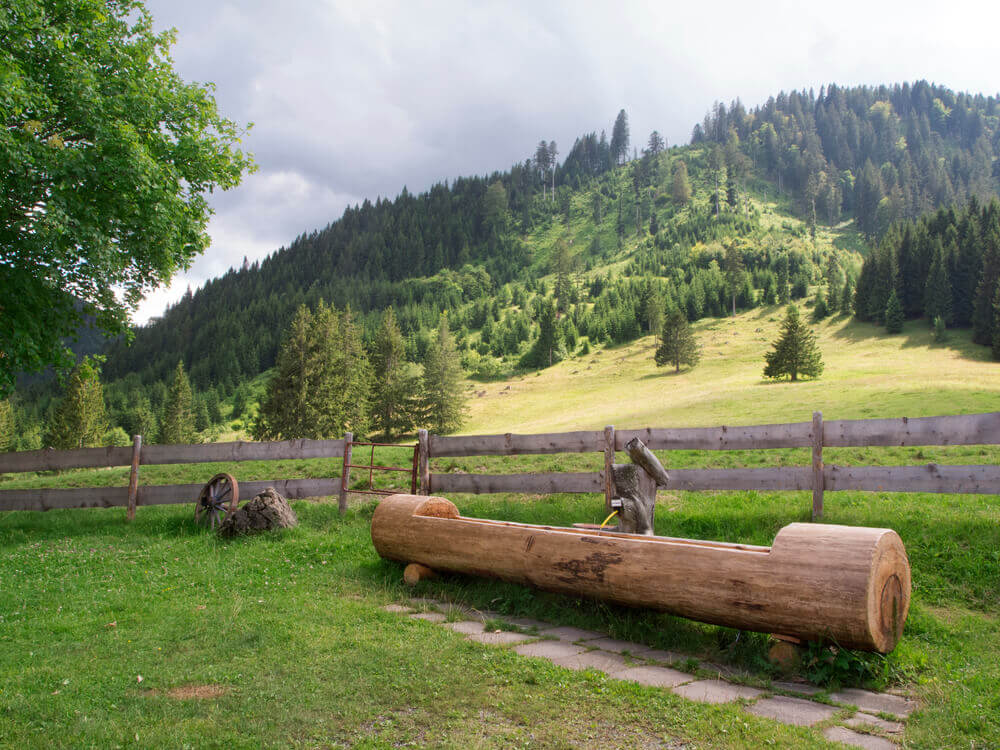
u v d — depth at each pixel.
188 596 6.51
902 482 7.64
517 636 5.17
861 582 3.98
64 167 11.00
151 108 13.14
